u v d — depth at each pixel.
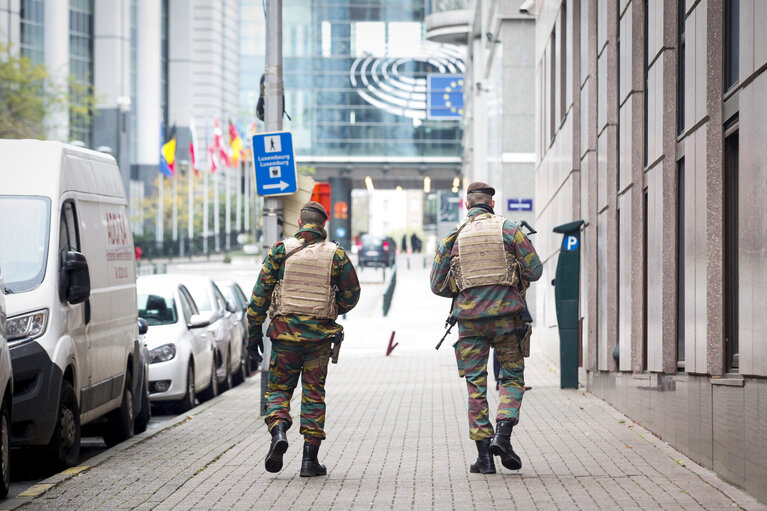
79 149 18.62
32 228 16.58
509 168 56.47
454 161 154.00
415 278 103.06
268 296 14.20
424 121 154.00
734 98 13.45
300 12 154.38
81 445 21.34
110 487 13.77
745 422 12.39
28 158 17.30
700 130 14.88
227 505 12.30
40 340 15.73
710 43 14.21
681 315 17.75
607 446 16.89
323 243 14.21
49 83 124.50
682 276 17.77
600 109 26.09
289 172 23.84
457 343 14.30
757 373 11.88
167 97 198.75
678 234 17.88
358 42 155.00
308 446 14.23
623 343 22.06
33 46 169.50
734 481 12.94
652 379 18.67
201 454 16.98
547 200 40.03
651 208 19.30
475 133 86.44
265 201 24.30
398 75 154.50
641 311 20.97
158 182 164.38
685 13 16.45
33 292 15.97
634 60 21.09
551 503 11.96
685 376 15.85
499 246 13.99
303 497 12.73
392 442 17.92
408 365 38.62
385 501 12.34
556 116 36.16
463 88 124.50
